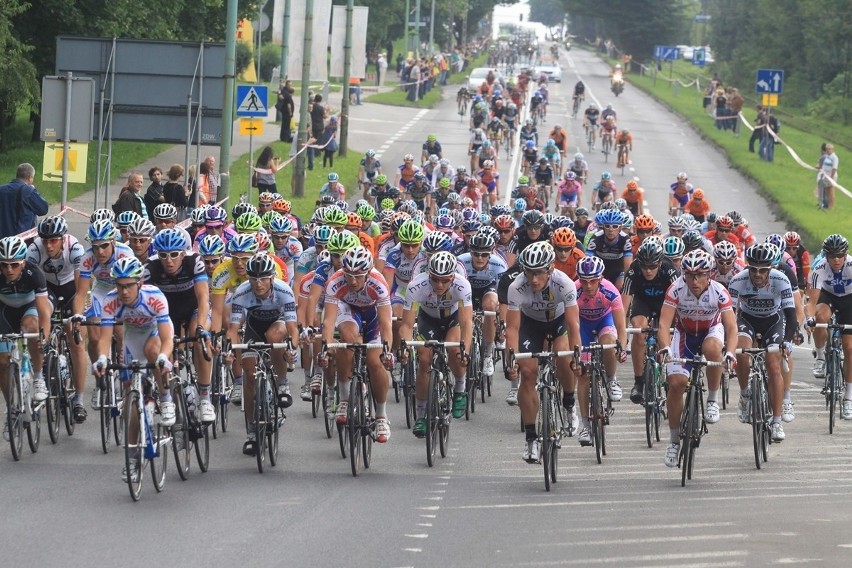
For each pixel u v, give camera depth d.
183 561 19.03
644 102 176.88
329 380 30.22
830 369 33.06
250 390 26.48
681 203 75.50
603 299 29.45
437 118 139.12
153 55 54.78
